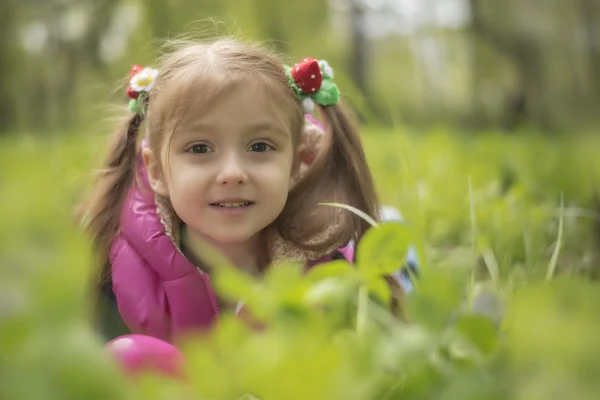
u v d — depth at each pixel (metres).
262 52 1.64
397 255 0.68
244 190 1.48
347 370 0.44
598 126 5.67
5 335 0.36
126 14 10.49
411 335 0.51
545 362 0.43
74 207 1.80
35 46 11.88
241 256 1.62
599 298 0.45
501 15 9.35
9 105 12.19
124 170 1.72
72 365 0.36
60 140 6.99
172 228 1.59
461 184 2.90
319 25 9.88
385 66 13.85
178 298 1.54
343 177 1.75
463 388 0.46
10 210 0.67
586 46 6.51
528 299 0.45
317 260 1.64
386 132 5.29
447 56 10.84
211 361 0.48
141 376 0.44
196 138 1.48
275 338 0.47
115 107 2.12
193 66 1.53
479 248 1.66
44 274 0.38
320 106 1.75
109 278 1.66
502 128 9.47
